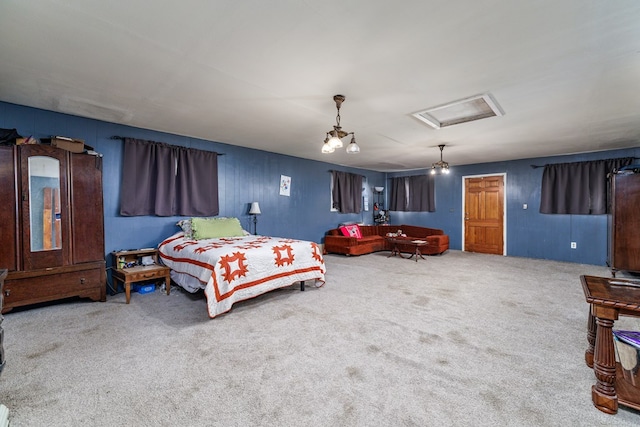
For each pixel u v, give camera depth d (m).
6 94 2.87
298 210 6.25
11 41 1.96
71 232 3.12
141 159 3.96
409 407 1.60
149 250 3.89
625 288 1.78
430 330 2.56
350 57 2.17
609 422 1.49
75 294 3.12
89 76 2.47
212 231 4.12
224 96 2.90
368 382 1.82
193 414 1.54
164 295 3.54
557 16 1.68
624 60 2.17
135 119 3.63
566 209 5.77
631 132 4.14
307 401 1.65
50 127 3.32
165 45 2.02
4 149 2.78
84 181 3.21
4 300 2.76
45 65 2.29
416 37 1.91
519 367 1.99
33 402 1.62
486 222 6.82
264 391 1.73
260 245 3.49
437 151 5.57
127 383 1.80
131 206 3.86
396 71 2.37
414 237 7.12
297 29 1.83
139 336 2.42
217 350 2.20
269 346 2.27
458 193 7.27
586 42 1.94
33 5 1.61
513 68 2.31
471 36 1.89
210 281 2.83
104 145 3.70
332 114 3.43
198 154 4.54
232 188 5.07
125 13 1.68
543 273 4.73
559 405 1.61
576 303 3.27
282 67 2.31
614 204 4.30
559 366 2.00
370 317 2.84
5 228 2.78
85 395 1.68
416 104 3.10
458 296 3.50
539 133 4.22
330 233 6.88
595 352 1.62
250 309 3.06
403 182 8.25
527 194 6.26
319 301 3.31
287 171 6.00
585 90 2.71
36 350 2.18
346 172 7.35
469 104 3.22
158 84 2.63
